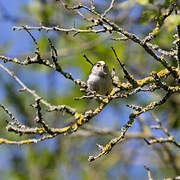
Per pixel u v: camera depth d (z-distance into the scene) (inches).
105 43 470.0
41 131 256.8
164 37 430.3
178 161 460.8
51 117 456.4
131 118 270.5
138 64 454.0
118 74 447.5
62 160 490.9
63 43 466.9
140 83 272.2
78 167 494.6
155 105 273.9
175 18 246.4
